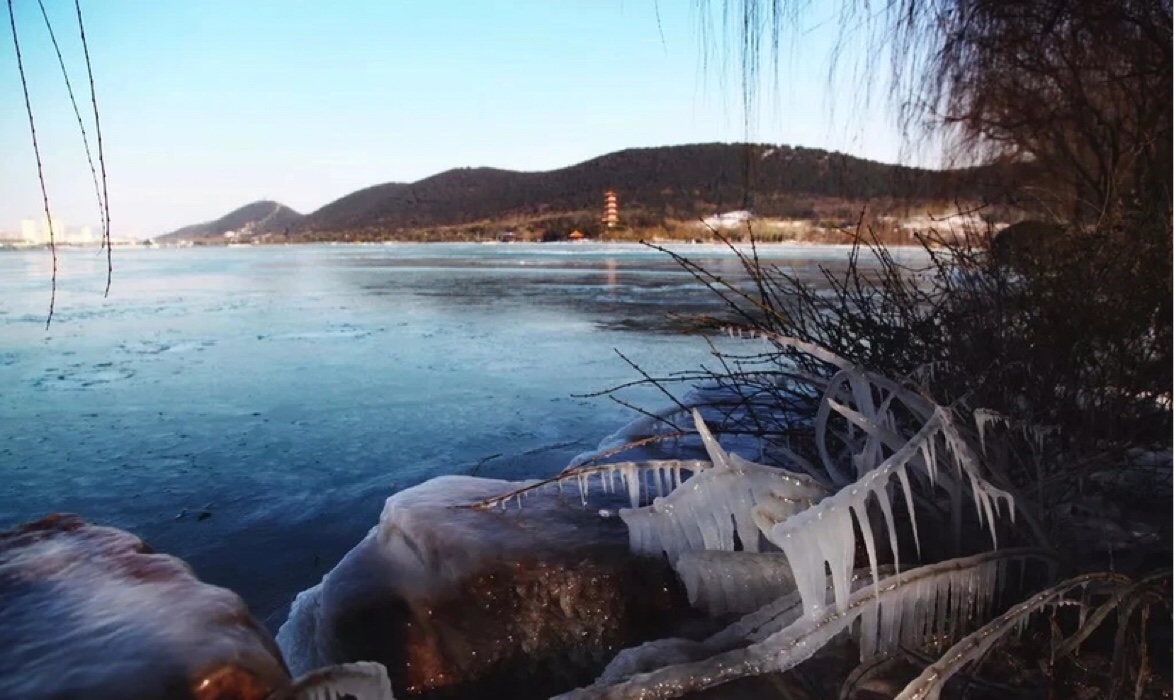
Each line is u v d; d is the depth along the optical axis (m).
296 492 4.94
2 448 6.02
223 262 53.12
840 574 1.94
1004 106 6.94
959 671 2.11
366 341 11.98
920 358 3.54
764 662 1.99
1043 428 2.91
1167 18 5.75
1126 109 6.65
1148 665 2.03
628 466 2.93
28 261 49.12
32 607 1.59
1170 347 3.65
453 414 6.95
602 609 2.66
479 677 2.62
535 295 21.20
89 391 8.23
